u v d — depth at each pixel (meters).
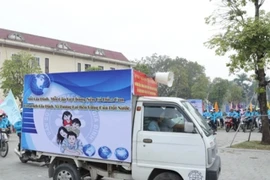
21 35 35.72
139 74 5.95
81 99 6.13
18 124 9.79
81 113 6.12
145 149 5.51
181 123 5.40
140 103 5.72
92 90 6.02
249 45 11.97
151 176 5.54
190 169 5.20
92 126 5.99
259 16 12.39
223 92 60.88
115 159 5.73
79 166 6.19
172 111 5.52
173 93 54.44
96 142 5.94
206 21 14.02
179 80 55.31
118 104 5.75
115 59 49.25
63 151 6.30
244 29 11.82
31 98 6.81
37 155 7.34
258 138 16.94
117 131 5.74
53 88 6.49
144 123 5.62
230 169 8.78
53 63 38.38
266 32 11.62
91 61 44.75
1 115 11.92
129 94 5.66
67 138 6.26
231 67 13.17
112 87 5.82
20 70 26.02
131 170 5.71
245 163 9.66
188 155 5.23
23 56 27.25
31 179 7.59
